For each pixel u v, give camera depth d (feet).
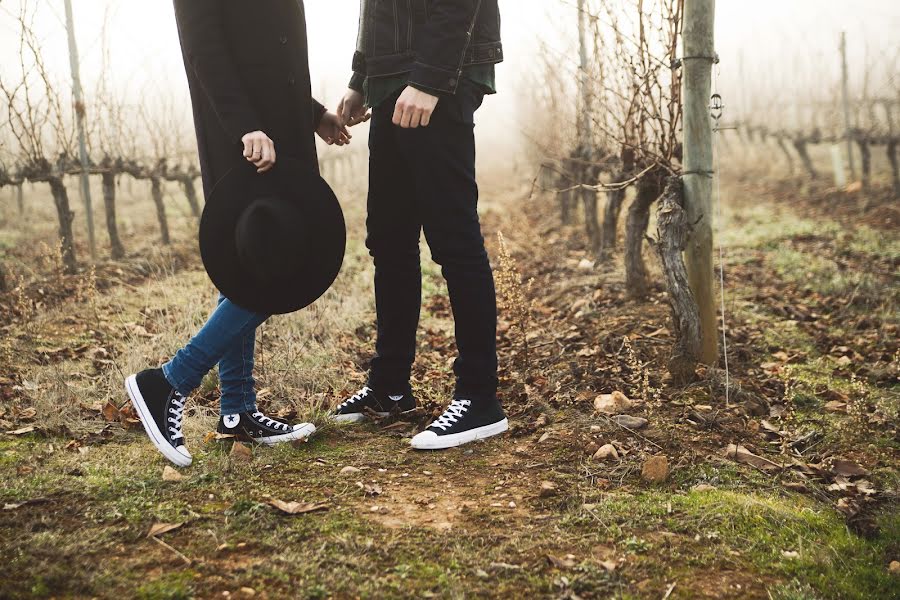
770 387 9.95
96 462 7.18
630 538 5.79
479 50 7.46
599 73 16.15
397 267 8.52
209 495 6.40
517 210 33.71
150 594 4.82
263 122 6.77
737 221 27.63
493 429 8.13
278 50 6.73
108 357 11.39
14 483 6.51
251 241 6.47
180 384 6.97
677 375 9.86
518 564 5.39
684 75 10.07
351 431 8.50
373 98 7.76
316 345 11.73
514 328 13.32
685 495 6.67
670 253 9.94
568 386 9.81
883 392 9.91
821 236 22.81
